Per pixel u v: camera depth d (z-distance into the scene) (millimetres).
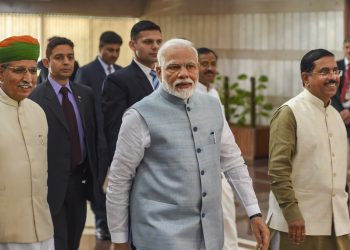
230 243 5109
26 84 3678
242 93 12125
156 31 5289
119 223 3477
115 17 13844
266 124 12398
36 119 3797
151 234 3357
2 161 3629
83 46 13836
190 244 3371
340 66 8508
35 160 3736
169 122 3381
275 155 3945
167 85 3383
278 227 4035
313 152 3973
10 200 3645
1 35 12867
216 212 3459
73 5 13273
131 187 3482
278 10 12219
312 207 3980
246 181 3635
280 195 3887
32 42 3705
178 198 3348
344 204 4035
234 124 12227
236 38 12891
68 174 4824
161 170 3377
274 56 12344
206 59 5516
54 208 4719
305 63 4043
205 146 3414
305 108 4004
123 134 3400
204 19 13359
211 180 3416
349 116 8250
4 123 3668
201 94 3566
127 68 5391
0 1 12750
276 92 12359
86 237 6625
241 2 12734
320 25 11656
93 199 5027
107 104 5355
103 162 5121
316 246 3986
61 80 4953
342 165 4055
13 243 3672
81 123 4969
